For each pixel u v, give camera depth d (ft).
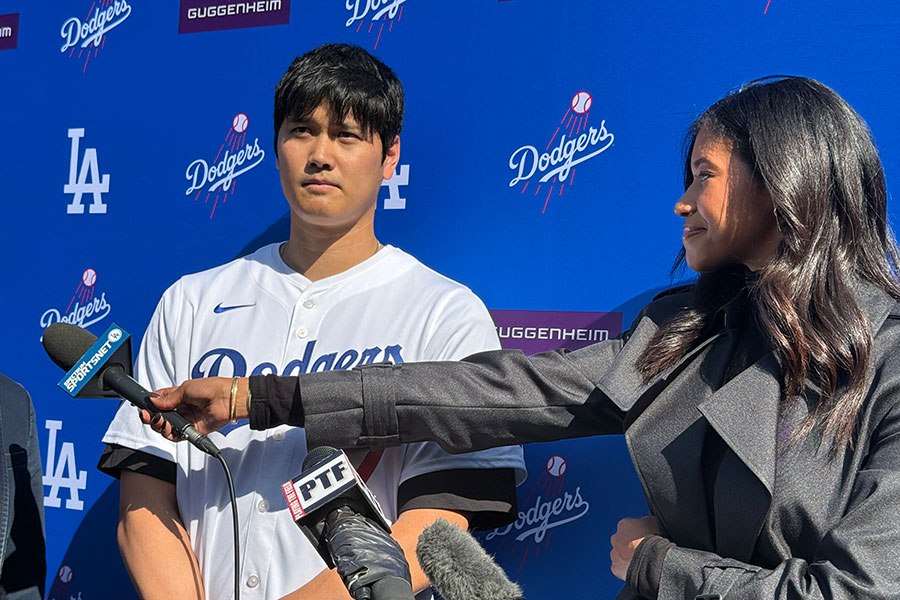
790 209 4.59
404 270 6.57
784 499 4.32
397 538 5.50
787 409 4.46
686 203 5.08
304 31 7.78
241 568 5.84
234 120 7.97
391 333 6.23
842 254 4.57
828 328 4.39
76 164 8.46
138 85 8.30
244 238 7.85
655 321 5.35
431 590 5.99
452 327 6.13
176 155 8.14
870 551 3.89
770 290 4.51
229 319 6.50
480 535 6.96
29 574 6.23
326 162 6.21
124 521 6.11
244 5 7.99
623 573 5.07
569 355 5.56
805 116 4.73
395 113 6.51
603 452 6.70
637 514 6.56
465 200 7.21
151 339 6.71
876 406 4.28
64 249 8.45
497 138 7.15
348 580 3.36
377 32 7.54
